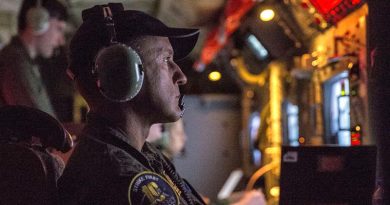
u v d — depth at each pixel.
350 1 3.09
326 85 3.79
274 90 5.39
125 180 1.72
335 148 2.28
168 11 7.09
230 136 8.38
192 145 8.36
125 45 1.83
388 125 2.34
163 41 1.94
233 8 5.52
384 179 2.30
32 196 1.82
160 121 1.93
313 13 3.69
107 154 1.79
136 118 1.90
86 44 1.89
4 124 1.96
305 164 2.30
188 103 8.40
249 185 5.01
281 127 5.20
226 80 8.36
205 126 8.38
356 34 3.07
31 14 3.48
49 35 3.58
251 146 7.07
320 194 2.27
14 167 1.83
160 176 1.79
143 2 6.89
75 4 6.09
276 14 4.42
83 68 1.90
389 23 2.36
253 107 7.02
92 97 1.90
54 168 1.88
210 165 8.35
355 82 3.04
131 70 1.83
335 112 3.66
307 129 4.21
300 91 4.41
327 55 3.63
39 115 1.97
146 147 2.08
